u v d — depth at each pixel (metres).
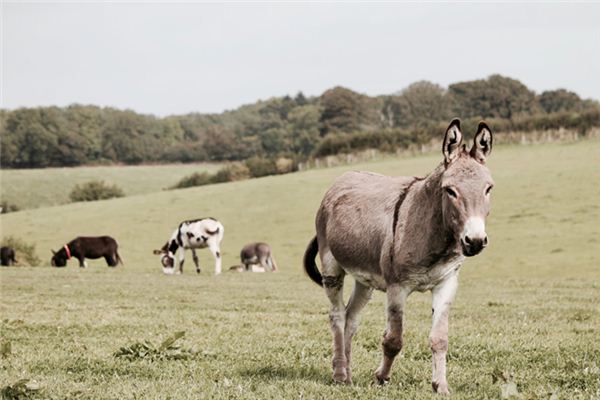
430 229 7.73
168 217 61.25
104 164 139.25
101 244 40.62
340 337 9.16
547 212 46.19
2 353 10.56
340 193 9.34
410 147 80.31
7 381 8.77
